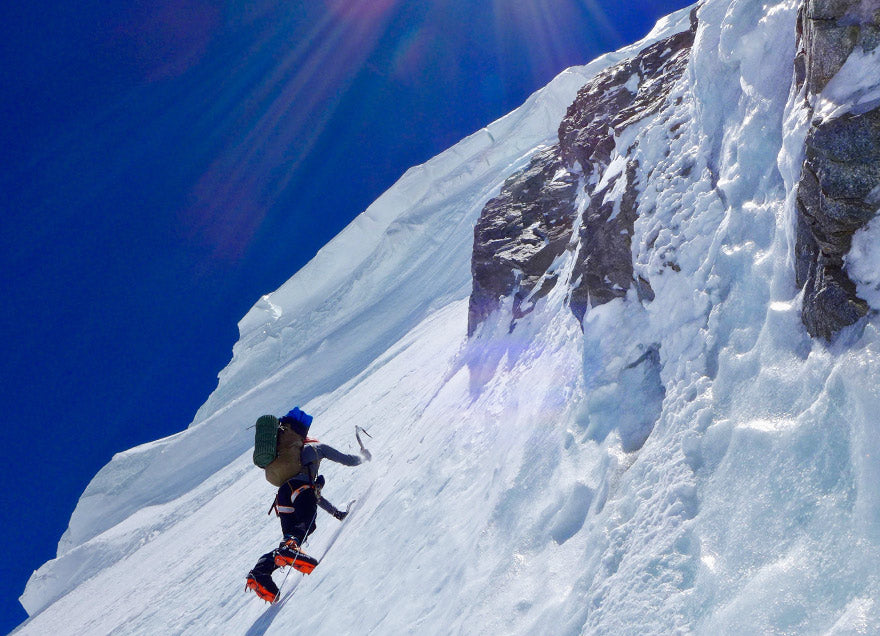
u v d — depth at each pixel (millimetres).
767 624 1392
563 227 5809
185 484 41250
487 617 2385
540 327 4582
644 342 2820
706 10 3080
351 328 49469
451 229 52750
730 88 2766
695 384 2256
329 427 13320
